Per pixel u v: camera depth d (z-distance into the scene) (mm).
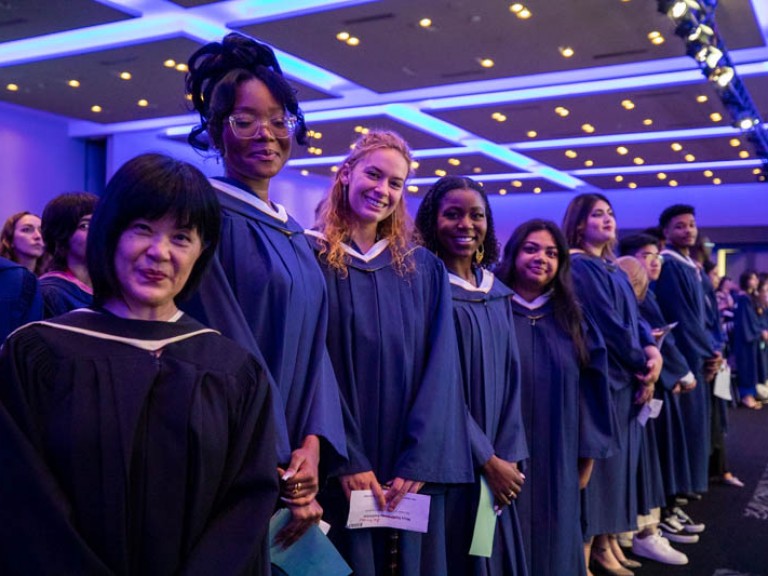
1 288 2223
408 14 7410
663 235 5434
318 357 1967
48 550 1124
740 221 17000
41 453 1177
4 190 12844
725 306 11188
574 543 3008
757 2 7984
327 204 2365
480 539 2459
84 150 14195
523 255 3127
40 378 1208
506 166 15008
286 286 1846
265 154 1874
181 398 1257
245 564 1250
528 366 3061
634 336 3623
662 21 7445
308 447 1819
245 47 1881
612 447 3205
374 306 2250
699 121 11062
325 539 1792
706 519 5043
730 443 7816
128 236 1292
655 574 3996
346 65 9117
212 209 1361
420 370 2314
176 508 1233
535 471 3002
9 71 9570
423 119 12305
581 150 13266
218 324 1703
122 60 8992
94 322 1284
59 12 7512
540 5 7094
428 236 2779
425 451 2178
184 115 11945
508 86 10008
